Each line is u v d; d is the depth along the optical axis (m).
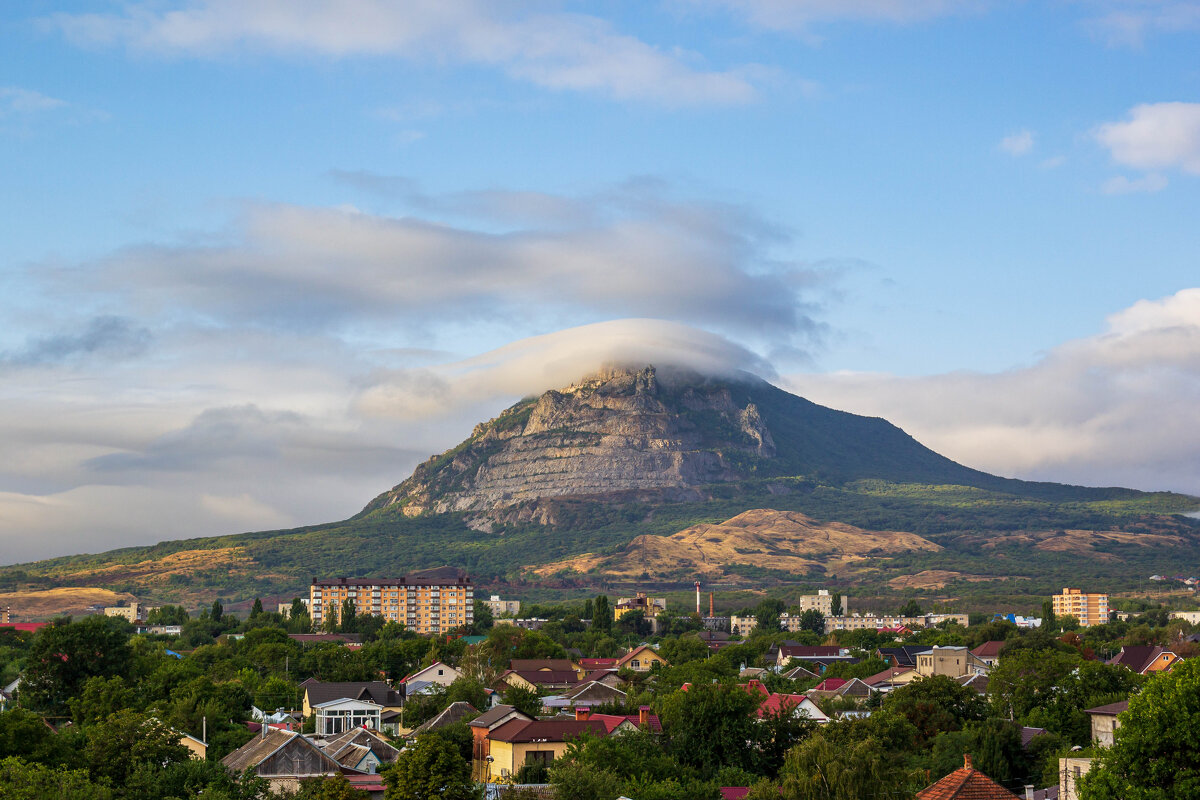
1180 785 95.94
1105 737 151.38
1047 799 126.00
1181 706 98.62
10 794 117.19
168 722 166.50
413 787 126.75
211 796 128.88
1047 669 189.12
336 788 129.00
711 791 135.88
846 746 137.00
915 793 125.94
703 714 164.50
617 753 147.25
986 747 151.62
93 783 139.50
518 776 156.75
